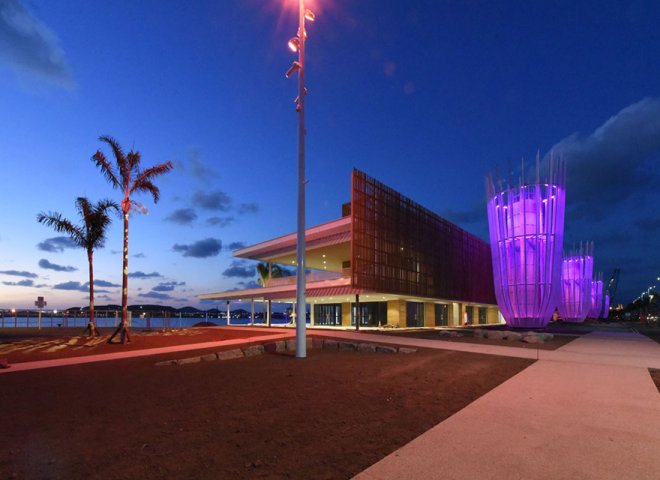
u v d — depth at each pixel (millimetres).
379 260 35281
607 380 9633
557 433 5527
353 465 4426
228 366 12094
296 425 5969
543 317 32156
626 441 5211
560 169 32156
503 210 33938
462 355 14602
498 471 4242
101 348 17547
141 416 6484
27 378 10180
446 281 47500
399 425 5969
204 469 4316
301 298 14312
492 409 6828
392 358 13852
